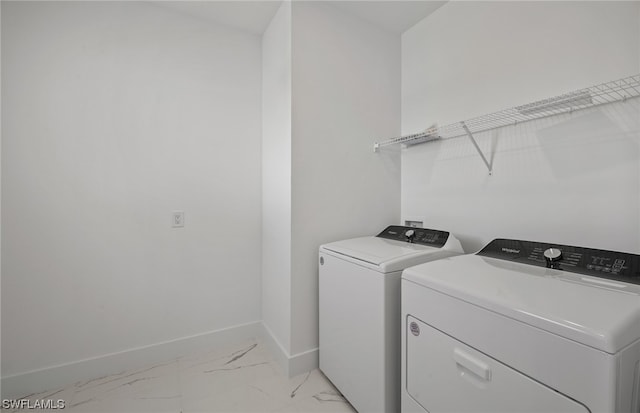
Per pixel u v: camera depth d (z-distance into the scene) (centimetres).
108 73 169
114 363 171
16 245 148
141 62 178
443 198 181
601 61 114
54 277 157
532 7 136
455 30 174
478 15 160
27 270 151
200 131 197
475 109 162
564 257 108
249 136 214
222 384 163
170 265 188
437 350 98
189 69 192
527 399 73
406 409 112
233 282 210
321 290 168
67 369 160
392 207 210
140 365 179
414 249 145
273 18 194
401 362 116
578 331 64
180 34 190
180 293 192
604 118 114
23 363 151
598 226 116
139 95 177
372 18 195
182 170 191
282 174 180
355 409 143
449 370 93
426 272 106
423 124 196
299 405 147
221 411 143
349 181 189
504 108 148
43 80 153
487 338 82
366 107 197
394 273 123
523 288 86
